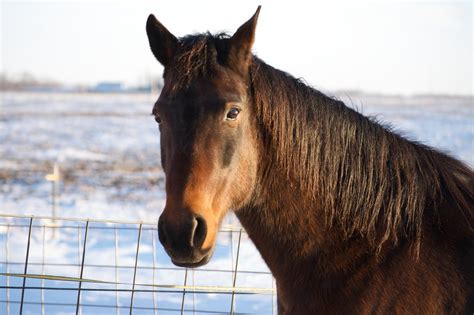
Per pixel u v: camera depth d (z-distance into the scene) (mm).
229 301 6906
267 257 3387
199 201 2848
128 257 8492
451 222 3115
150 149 25594
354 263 3154
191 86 2943
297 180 3207
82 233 10094
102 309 6594
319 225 3217
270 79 3207
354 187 3205
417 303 2988
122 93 94062
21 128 33125
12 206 13102
